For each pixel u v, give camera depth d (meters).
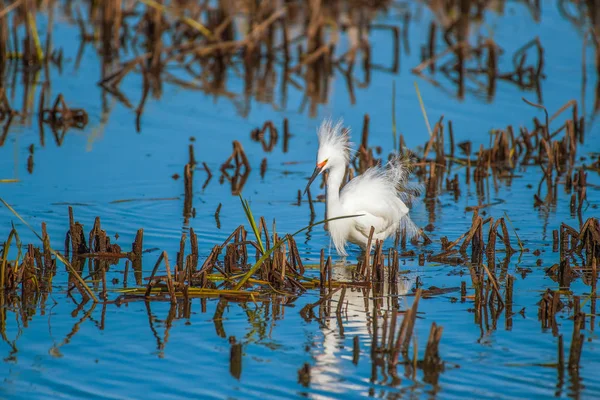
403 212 14.20
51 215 14.98
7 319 10.56
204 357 9.55
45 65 26.94
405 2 36.66
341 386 8.84
